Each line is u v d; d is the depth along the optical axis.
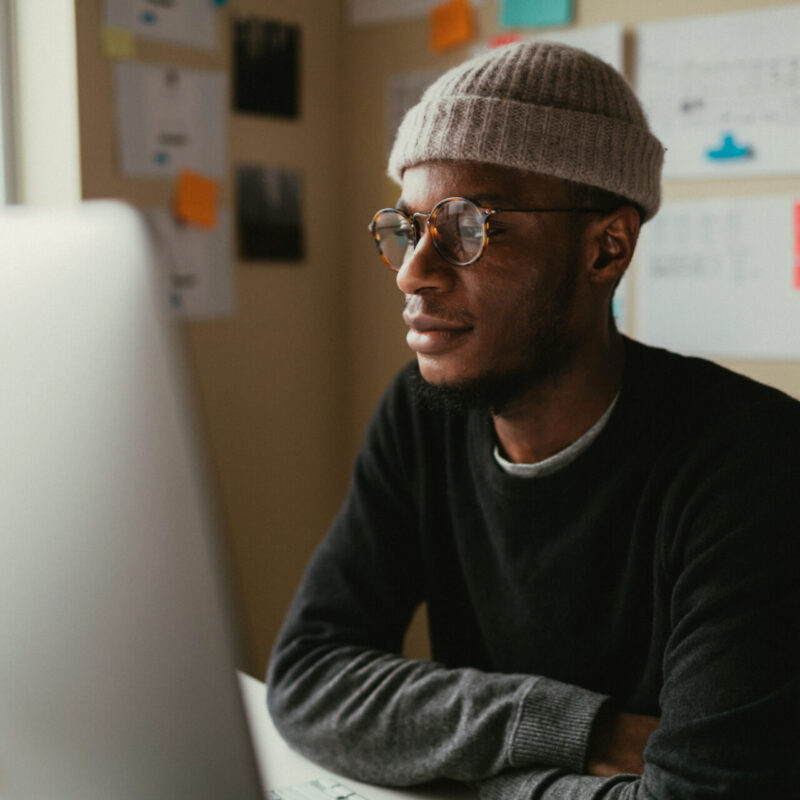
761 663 0.77
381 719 0.96
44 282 0.42
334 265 2.46
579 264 0.93
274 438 2.35
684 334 1.92
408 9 2.26
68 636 0.44
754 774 0.73
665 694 0.82
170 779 0.43
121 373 0.40
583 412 0.96
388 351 2.41
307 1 2.32
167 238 2.06
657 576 0.92
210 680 0.41
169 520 0.40
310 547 2.47
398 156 0.96
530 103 0.90
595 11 1.96
